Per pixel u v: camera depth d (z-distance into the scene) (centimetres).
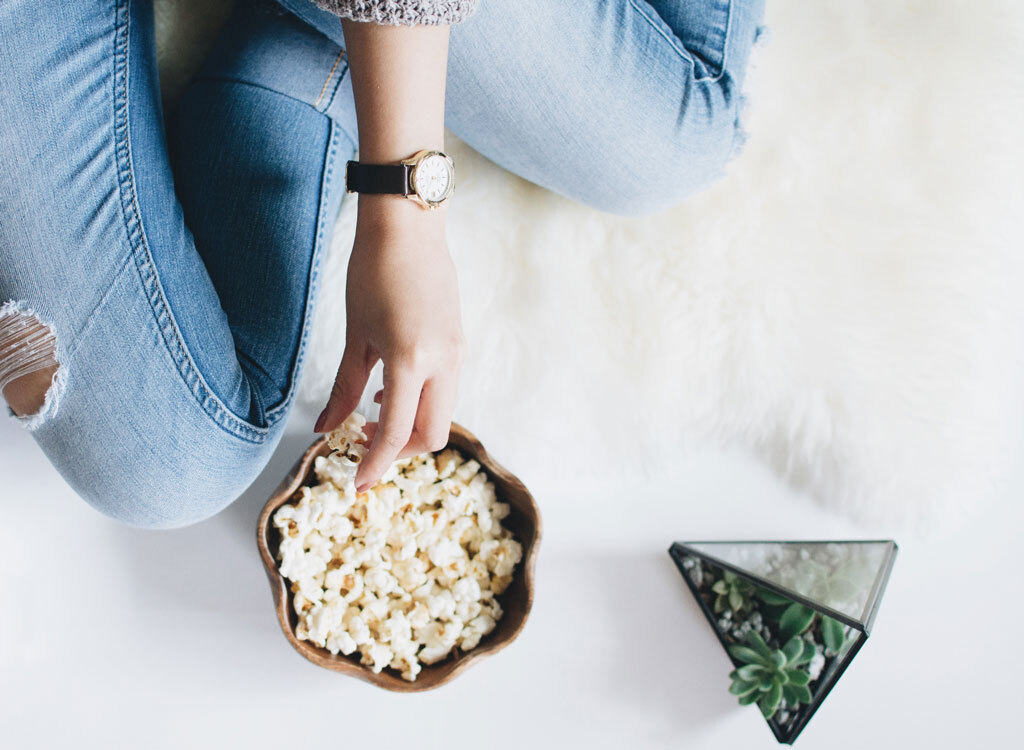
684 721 125
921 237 126
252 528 123
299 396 123
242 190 114
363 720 123
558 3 106
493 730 124
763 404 125
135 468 107
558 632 125
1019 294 127
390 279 100
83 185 103
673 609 126
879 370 125
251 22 120
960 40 127
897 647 127
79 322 104
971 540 128
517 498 118
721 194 126
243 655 123
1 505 122
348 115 120
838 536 127
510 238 125
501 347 124
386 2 93
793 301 125
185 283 107
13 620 121
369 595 118
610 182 117
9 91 101
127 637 122
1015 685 127
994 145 127
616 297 125
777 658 120
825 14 128
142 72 108
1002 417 126
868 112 127
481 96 111
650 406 124
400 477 119
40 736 121
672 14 114
